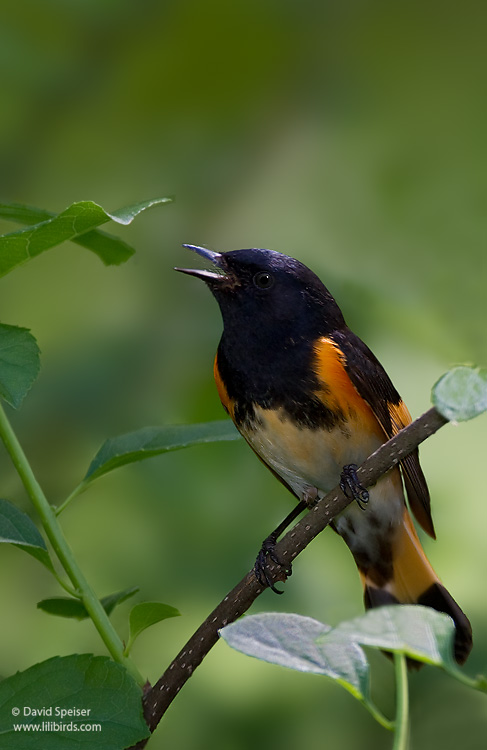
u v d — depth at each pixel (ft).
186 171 34.91
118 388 31.17
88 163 34.73
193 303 33.12
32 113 33.45
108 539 32.76
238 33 32.60
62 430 31.76
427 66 36.83
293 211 34.86
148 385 31.40
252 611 29.60
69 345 32.37
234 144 34.99
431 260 33.71
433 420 16.42
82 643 32.63
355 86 35.76
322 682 32.01
